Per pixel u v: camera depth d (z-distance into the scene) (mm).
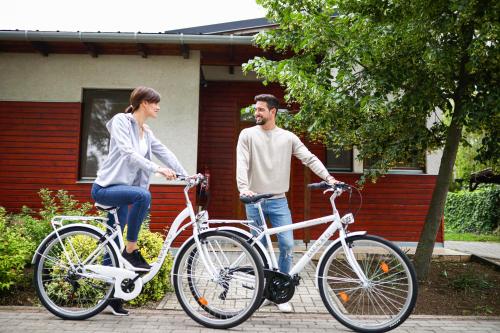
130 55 7168
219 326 3197
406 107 4891
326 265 3324
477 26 4203
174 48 6875
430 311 4043
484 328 3328
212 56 7383
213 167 8250
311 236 7539
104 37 6398
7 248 4219
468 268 5945
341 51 4984
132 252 3393
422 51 4574
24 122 7156
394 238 7434
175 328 3191
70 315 3354
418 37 4324
